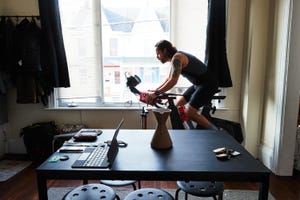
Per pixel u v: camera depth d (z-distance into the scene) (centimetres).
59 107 333
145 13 317
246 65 308
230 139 169
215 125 273
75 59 324
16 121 337
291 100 261
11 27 303
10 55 301
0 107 319
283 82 262
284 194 239
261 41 297
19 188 251
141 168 124
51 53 301
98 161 132
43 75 311
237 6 308
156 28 320
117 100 335
